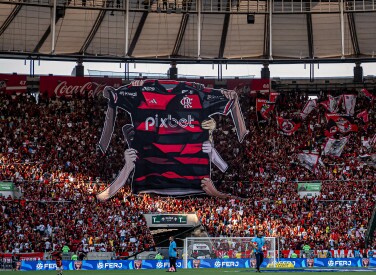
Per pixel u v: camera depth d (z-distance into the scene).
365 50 79.69
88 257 61.28
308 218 68.88
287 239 65.44
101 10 77.31
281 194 73.31
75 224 66.12
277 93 83.31
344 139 80.62
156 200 72.38
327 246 64.25
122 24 79.06
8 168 71.56
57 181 71.31
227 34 80.06
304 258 58.97
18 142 76.38
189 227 67.56
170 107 74.62
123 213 68.56
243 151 75.75
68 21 77.44
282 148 79.94
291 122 82.25
